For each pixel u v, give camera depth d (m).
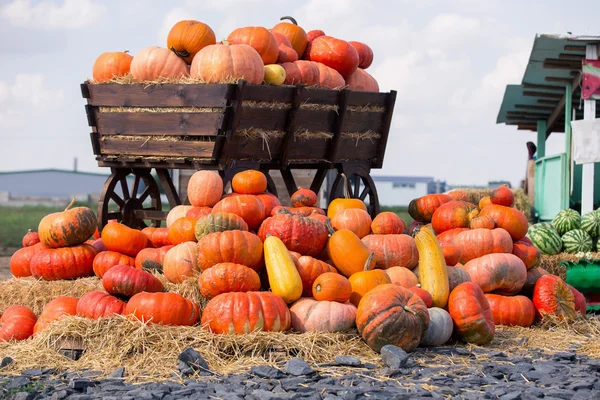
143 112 8.38
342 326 5.95
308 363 5.39
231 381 4.92
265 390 4.61
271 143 8.58
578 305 7.33
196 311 5.97
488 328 6.12
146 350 5.43
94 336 5.55
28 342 5.85
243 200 7.19
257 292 5.93
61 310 6.22
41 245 7.81
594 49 11.12
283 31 9.73
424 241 6.64
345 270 6.54
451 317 6.20
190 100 8.03
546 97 14.84
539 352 5.95
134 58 8.48
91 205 32.06
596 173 15.05
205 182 7.72
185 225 7.05
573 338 6.49
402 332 5.64
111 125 8.63
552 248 9.18
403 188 40.59
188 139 8.16
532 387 4.82
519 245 7.53
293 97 8.62
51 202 34.09
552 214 13.38
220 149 8.01
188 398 4.51
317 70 9.31
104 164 8.96
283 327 5.86
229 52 8.13
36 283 7.09
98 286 6.96
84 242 7.65
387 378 5.06
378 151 10.26
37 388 4.74
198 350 5.45
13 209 28.81
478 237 7.32
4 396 4.59
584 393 4.60
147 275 6.20
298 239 6.60
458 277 6.81
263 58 8.85
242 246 6.25
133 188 9.59
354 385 4.89
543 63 12.16
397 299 5.74
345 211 7.22
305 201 7.78
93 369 5.23
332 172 15.09
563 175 12.55
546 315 6.93
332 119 9.27
